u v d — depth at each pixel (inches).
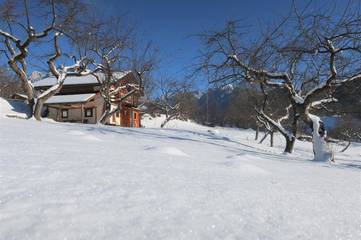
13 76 1827.0
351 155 1103.6
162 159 244.4
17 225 100.3
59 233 98.3
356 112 649.0
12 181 140.0
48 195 127.3
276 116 1013.2
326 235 120.5
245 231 115.2
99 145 298.7
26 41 745.0
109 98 973.8
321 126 554.3
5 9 718.5
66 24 765.9
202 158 291.1
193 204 136.9
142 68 1032.2
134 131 608.4
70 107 1459.2
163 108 1695.4
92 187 143.6
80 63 873.5
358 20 506.9
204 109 2516.0
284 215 137.3
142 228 107.6
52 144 263.9
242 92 869.2
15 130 359.6
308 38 536.1
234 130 2226.9
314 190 196.4
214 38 612.4
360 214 152.2
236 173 225.9
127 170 184.7
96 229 103.5
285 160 423.2
